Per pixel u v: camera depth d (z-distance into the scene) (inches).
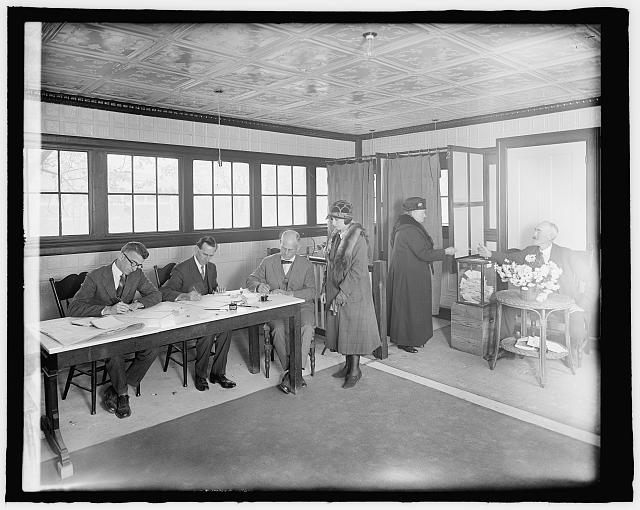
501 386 153.6
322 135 270.5
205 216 230.1
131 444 118.2
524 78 165.5
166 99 190.1
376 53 138.0
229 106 204.7
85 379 164.1
